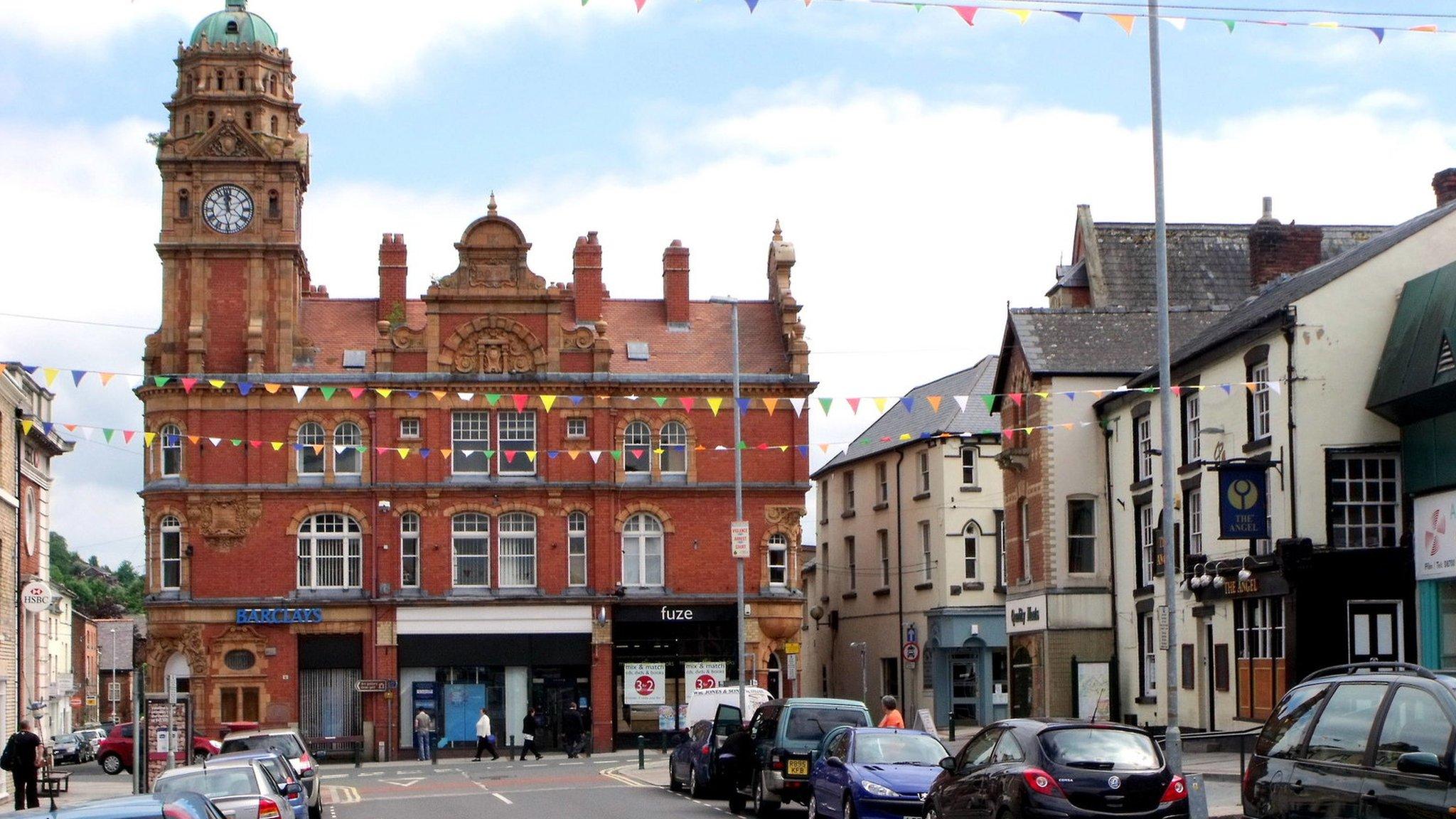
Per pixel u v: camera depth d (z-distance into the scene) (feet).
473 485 193.57
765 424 199.72
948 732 195.31
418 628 191.72
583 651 193.67
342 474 193.47
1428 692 47.78
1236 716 126.62
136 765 109.09
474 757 185.06
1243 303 161.27
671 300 206.28
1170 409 89.30
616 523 196.34
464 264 196.03
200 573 190.60
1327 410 116.78
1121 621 152.05
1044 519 155.43
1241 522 118.42
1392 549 114.83
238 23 201.67
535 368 195.83
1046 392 140.05
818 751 93.15
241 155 195.93
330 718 190.60
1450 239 118.52
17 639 140.77
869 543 232.12
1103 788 65.05
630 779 142.00
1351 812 49.21
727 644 196.34
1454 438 109.09
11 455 138.72
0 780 127.03
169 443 191.31
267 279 195.52
